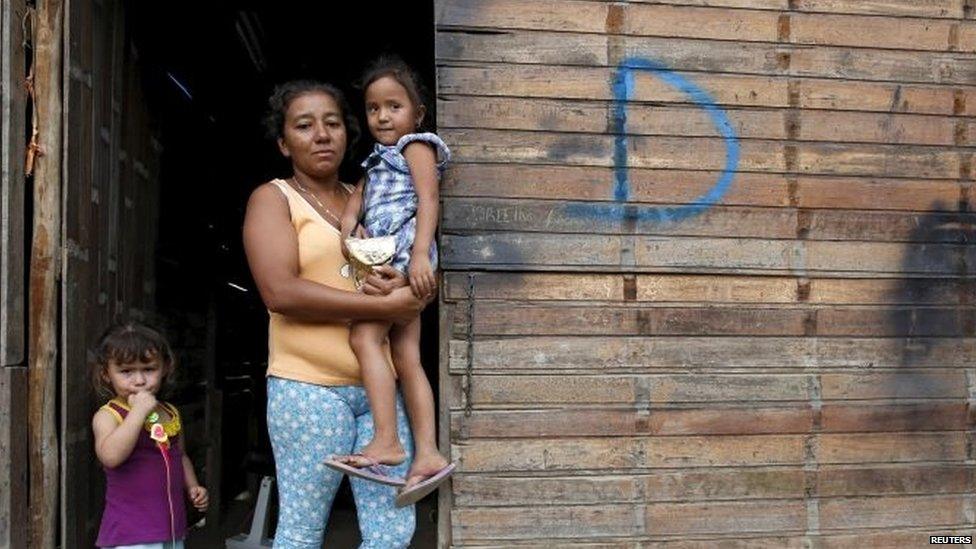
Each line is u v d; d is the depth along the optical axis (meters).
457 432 2.96
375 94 2.73
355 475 2.50
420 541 4.97
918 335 3.22
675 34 3.13
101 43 3.45
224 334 5.88
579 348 3.03
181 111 4.98
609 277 3.06
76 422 3.09
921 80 3.26
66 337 2.98
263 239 2.59
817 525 3.11
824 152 3.20
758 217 3.15
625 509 3.01
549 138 3.05
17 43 2.93
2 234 2.86
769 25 3.18
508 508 2.96
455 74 3.01
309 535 2.70
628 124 3.09
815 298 3.17
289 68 6.75
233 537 4.56
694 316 3.10
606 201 3.07
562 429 3.00
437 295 3.15
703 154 3.13
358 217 2.70
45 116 3.00
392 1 5.75
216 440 5.28
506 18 3.04
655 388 3.05
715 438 3.08
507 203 3.01
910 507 3.17
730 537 3.06
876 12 3.24
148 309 4.25
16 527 2.86
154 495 2.93
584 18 3.08
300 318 2.66
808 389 3.14
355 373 2.67
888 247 3.22
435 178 2.69
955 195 3.27
